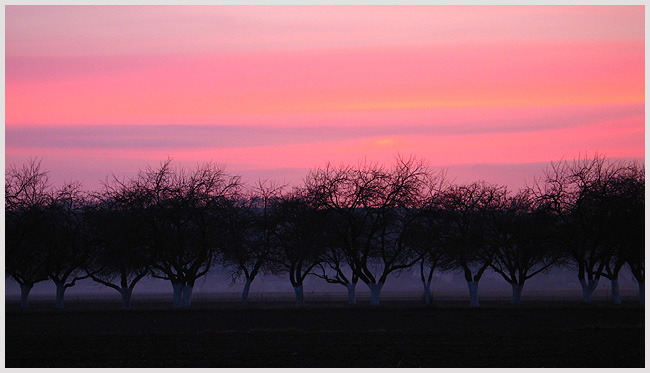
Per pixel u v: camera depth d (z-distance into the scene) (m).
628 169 141.50
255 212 149.00
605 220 135.88
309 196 142.62
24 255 135.75
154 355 67.88
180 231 134.62
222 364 62.75
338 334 84.44
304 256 140.00
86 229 145.50
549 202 142.50
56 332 88.25
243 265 145.12
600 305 131.00
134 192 133.88
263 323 100.12
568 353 67.69
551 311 118.94
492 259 142.62
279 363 63.25
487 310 122.94
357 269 143.75
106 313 121.00
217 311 124.56
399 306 134.12
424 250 142.25
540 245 140.00
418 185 142.88
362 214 144.38
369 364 62.56
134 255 131.25
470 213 143.50
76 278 145.75
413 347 72.50
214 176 137.62
